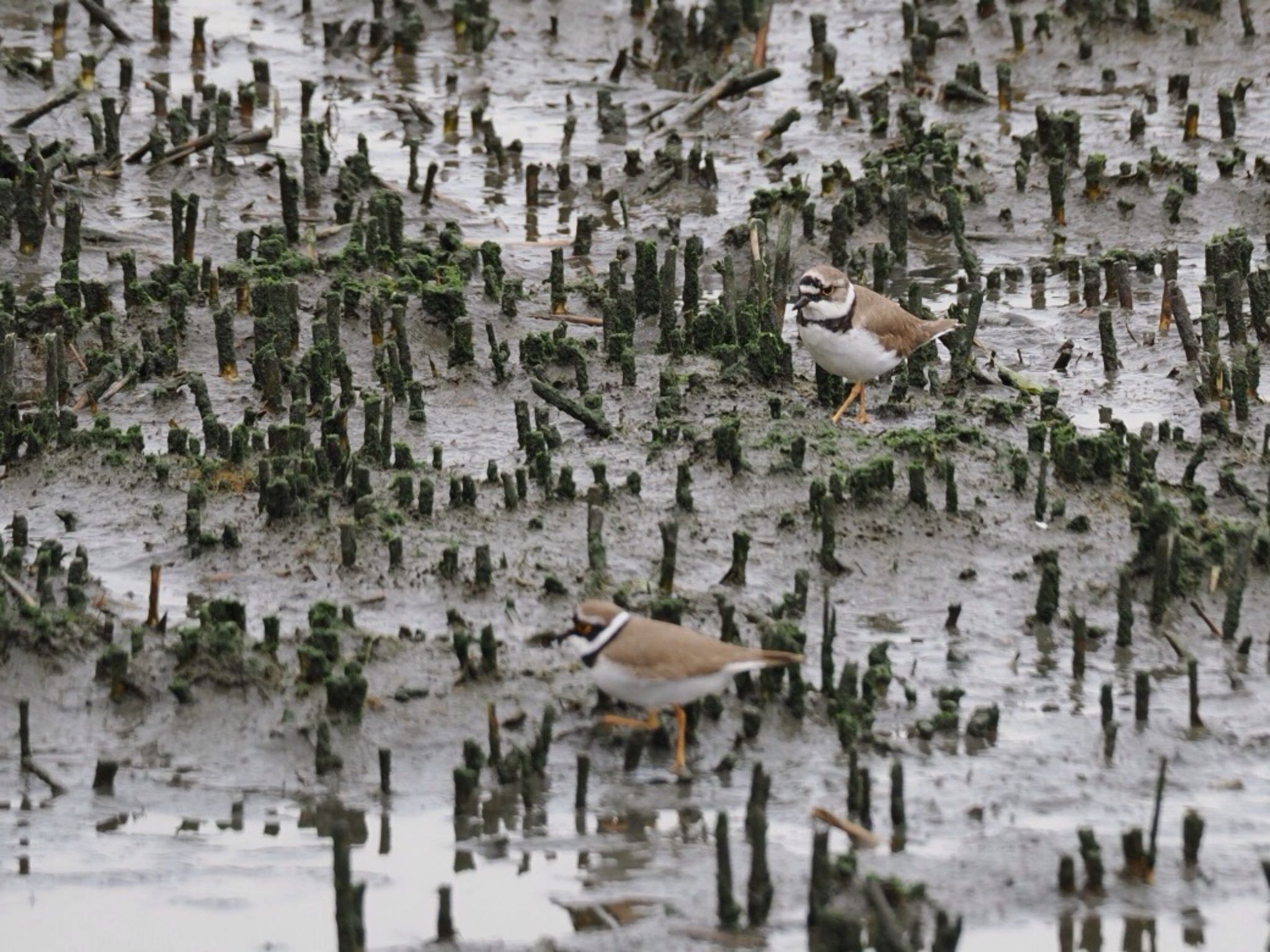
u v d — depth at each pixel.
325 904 11.22
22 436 16.78
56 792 12.25
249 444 16.86
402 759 12.55
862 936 10.52
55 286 20.53
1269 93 28.16
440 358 19.67
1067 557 15.35
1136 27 29.97
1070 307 21.91
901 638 14.23
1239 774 12.52
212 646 13.07
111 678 13.09
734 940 10.57
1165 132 26.84
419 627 14.07
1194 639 14.19
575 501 16.00
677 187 25.28
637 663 11.88
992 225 24.44
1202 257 23.39
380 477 16.47
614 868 11.46
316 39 31.19
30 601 13.56
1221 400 18.69
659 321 20.28
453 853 11.68
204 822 12.02
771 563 15.16
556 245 23.48
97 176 24.52
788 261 21.00
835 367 17.44
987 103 28.20
